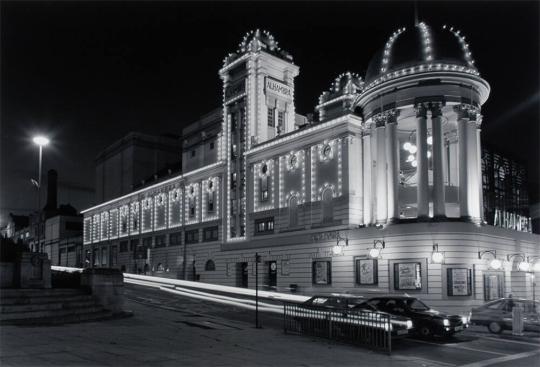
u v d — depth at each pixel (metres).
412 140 40.81
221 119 57.62
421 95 34.81
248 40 54.00
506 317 23.16
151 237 68.94
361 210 40.00
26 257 23.33
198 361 13.56
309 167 43.69
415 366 14.98
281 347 17.06
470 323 24.16
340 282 38.69
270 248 46.72
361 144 40.75
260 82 51.88
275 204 47.00
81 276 24.42
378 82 36.44
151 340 16.81
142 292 43.53
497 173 46.41
